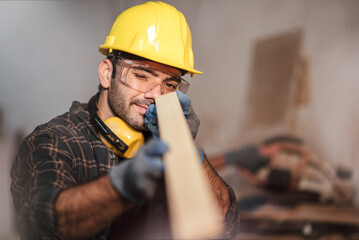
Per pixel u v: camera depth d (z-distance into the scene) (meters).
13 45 4.44
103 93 1.10
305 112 4.99
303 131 4.88
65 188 0.73
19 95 4.40
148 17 1.17
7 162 3.93
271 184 3.51
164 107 0.85
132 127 1.06
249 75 5.07
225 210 1.11
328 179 3.55
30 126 4.37
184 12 5.06
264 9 5.24
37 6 4.48
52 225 0.70
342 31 5.49
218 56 5.17
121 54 1.12
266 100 4.86
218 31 5.21
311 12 5.40
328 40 5.46
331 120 5.26
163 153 0.57
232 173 3.71
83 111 1.07
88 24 4.63
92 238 0.90
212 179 1.10
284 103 4.73
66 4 4.55
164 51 1.13
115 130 1.03
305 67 5.09
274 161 3.62
